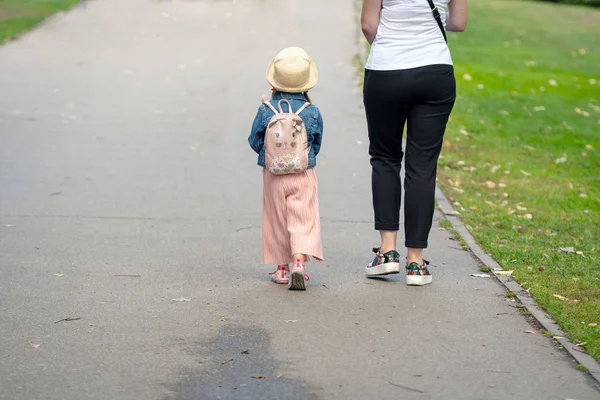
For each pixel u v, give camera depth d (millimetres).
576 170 31125
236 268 18688
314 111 17312
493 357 13883
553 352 14156
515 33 65500
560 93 46250
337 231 21969
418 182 17328
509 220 23359
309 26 57188
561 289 17391
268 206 17484
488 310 16125
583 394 12609
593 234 22656
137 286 17297
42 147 30859
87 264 18797
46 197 24875
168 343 14266
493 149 33156
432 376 13117
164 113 36344
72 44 50688
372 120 17562
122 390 12453
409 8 17000
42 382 12672
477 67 50969
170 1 65750
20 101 37781
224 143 31906
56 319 15344
